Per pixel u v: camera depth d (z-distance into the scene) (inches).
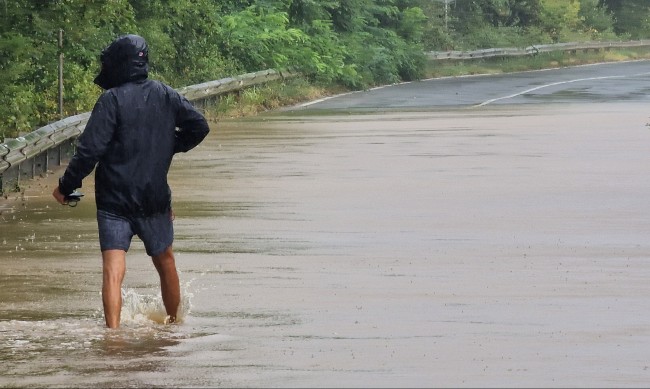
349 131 2244.1
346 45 3900.1
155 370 615.2
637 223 1138.7
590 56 5777.6
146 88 740.7
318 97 3395.7
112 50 743.1
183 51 2920.8
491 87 3764.8
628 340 676.7
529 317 741.9
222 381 593.6
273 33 3432.6
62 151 1747.0
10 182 1437.0
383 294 818.2
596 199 1306.6
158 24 2647.6
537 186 1418.6
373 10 4288.9
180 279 874.1
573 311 759.1
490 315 748.6
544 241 1039.6
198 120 747.4
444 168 1614.2
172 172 1584.6
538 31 5654.5
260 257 967.0
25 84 1934.1
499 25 5620.1
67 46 1916.8
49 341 681.0
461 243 1033.5
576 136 2095.2
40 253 989.8
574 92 3513.8
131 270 909.2
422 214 1203.9
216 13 3346.5
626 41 6205.7
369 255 975.0
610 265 925.8
